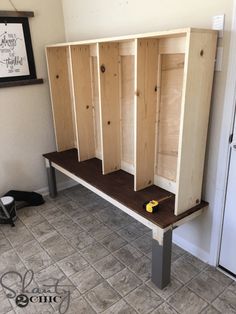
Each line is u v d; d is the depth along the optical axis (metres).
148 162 1.94
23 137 2.67
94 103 2.43
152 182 2.03
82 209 2.68
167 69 1.71
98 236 2.28
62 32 2.68
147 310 1.61
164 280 1.73
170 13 1.71
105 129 2.12
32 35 2.50
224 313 1.59
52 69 2.55
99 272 1.90
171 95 1.74
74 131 2.85
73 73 2.26
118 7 2.05
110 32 2.20
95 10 2.27
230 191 1.69
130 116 2.09
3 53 2.37
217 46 1.52
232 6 1.41
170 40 1.63
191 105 1.50
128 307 1.63
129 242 2.20
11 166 2.67
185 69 1.40
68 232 2.34
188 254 2.05
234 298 1.68
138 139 1.82
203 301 1.66
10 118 2.55
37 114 2.70
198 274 1.86
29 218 2.55
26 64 2.52
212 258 1.91
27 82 2.53
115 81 2.06
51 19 2.58
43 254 2.08
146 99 1.77
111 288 1.76
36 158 2.81
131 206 1.76
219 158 1.67
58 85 2.62
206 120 1.62
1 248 2.15
